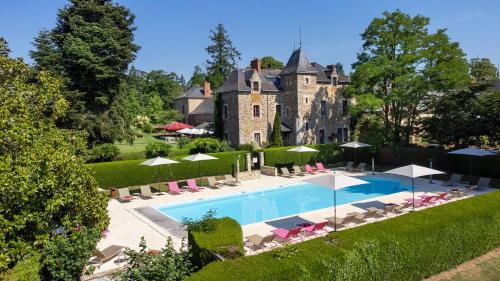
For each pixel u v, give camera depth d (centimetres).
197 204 2398
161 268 902
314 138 4447
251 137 4203
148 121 6894
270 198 2566
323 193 2666
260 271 804
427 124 3478
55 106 1277
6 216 877
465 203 1333
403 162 3419
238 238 1076
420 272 1059
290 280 805
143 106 8306
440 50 3300
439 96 3644
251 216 2127
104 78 3409
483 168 2783
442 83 3231
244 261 860
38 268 907
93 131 3412
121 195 2380
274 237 1443
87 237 1067
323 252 900
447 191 2434
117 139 3644
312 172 3350
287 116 4434
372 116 4184
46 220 938
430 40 3316
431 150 3173
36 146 989
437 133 3359
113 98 3659
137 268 921
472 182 2714
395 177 3086
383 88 3791
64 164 972
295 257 870
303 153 3691
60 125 3262
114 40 3428
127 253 961
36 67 3219
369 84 3675
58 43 3506
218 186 2839
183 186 2859
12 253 857
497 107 2991
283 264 834
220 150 3597
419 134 3856
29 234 984
